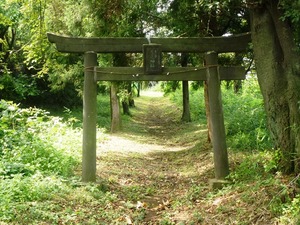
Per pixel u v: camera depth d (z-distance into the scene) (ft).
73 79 59.00
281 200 17.62
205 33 33.24
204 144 40.96
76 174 27.55
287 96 20.65
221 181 24.30
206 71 25.80
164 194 26.25
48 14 41.83
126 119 80.43
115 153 40.52
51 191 21.74
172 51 25.80
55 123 39.99
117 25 35.70
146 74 25.43
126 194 25.41
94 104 25.44
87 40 25.25
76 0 39.24
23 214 18.07
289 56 20.85
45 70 46.73
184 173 32.40
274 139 21.40
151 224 19.58
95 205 21.49
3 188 20.34
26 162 26.78
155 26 37.11
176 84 71.61
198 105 80.79
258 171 22.65
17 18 50.88
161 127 73.87
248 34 25.66
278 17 20.98
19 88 62.90
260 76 22.17
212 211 19.74
